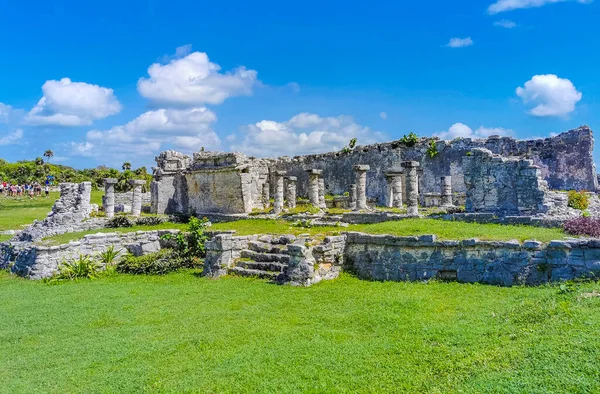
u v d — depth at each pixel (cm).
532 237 1359
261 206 3506
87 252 2173
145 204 4525
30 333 1148
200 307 1301
